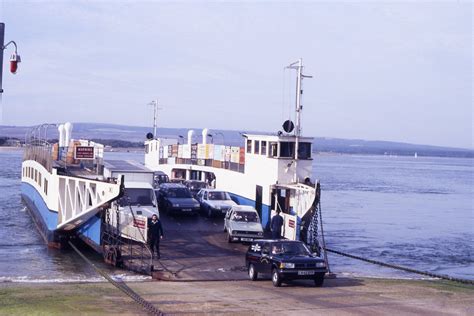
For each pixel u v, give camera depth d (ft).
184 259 82.79
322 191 282.77
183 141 186.91
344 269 93.15
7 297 56.54
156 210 95.25
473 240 138.31
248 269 73.36
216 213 116.98
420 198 263.90
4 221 138.00
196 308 51.67
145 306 51.93
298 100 105.60
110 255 83.51
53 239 101.91
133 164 113.09
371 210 201.57
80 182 92.94
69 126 143.13
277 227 94.58
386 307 53.62
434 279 79.51
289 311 50.83
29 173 155.12
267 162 109.19
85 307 51.37
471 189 343.05
